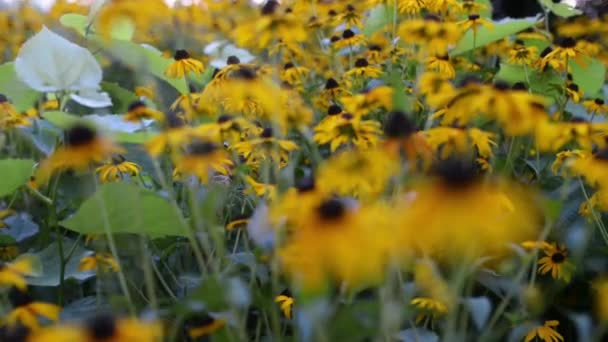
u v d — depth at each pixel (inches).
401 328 85.5
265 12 86.7
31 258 83.7
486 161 93.0
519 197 75.7
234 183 89.2
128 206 81.7
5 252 90.1
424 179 76.2
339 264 68.8
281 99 82.7
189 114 90.0
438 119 93.1
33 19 120.0
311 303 74.6
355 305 77.0
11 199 94.4
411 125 77.6
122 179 89.5
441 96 80.4
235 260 84.3
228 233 89.5
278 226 77.3
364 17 109.3
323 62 111.0
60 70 92.3
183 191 88.4
